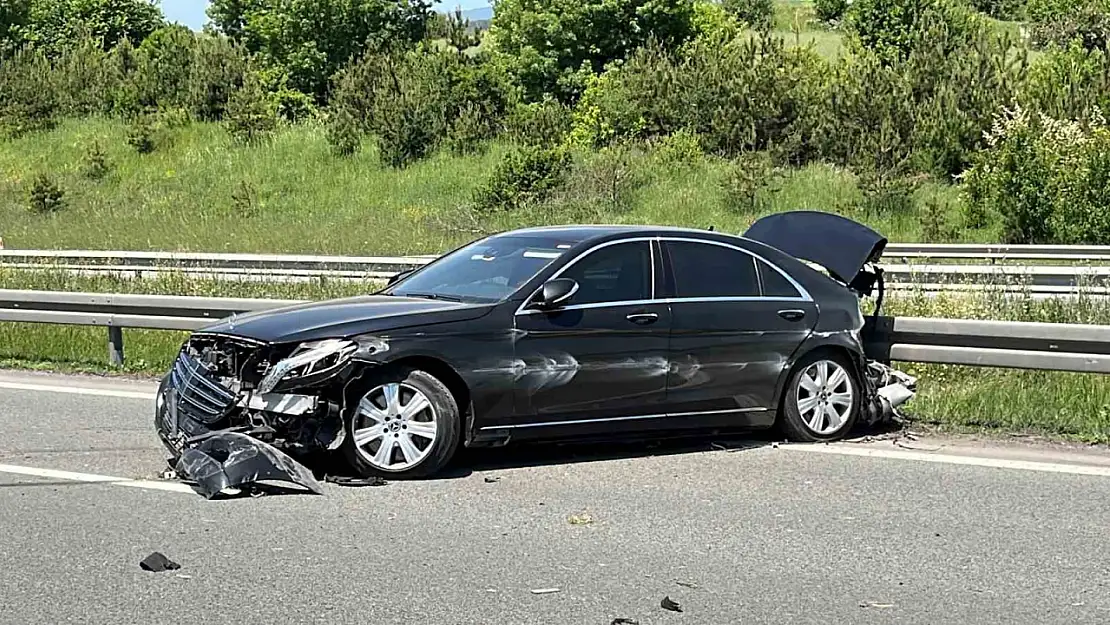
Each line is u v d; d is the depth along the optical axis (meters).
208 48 42.09
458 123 36.72
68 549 6.17
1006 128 27.98
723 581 5.72
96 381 11.73
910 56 36.47
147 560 5.93
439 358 7.56
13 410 10.09
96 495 7.25
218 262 20.73
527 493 7.31
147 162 38.25
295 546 6.22
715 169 33.34
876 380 9.26
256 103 39.09
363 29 45.50
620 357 8.03
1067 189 25.77
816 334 8.72
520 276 8.05
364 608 5.32
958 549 6.25
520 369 7.76
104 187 37.06
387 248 28.19
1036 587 5.67
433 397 7.55
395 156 36.28
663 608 5.34
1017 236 26.06
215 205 35.16
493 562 5.98
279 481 7.26
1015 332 9.20
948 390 10.22
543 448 8.54
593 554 6.12
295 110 41.28
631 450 8.52
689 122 35.75
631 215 31.39
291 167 36.66
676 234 8.48
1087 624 5.20
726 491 7.39
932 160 31.66
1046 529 6.62
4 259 22.09
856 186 30.88
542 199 32.31
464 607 5.34
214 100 40.66
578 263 8.12
